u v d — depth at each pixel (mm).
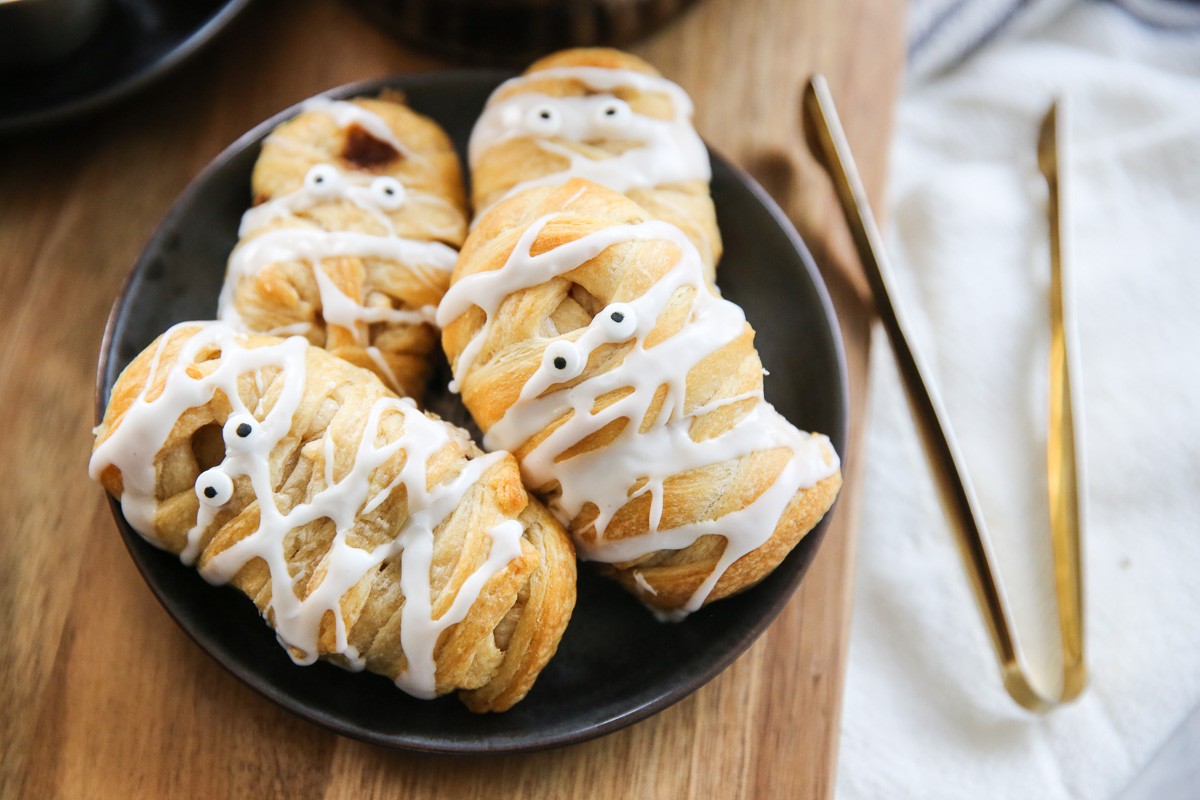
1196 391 637
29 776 526
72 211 587
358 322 540
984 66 689
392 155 562
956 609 609
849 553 562
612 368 501
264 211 550
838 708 548
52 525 550
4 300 575
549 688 528
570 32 604
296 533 491
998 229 650
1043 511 615
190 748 530
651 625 535
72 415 562
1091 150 672
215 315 557
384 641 495
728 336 510
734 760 542
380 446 496
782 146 608
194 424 496
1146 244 659
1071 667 571
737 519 508
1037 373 633
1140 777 595
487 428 515
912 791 596
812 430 550
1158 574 620
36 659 536
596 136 559
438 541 496
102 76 584
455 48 610
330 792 528
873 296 586
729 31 620
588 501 508
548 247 506
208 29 581
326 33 616
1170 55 687
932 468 574
